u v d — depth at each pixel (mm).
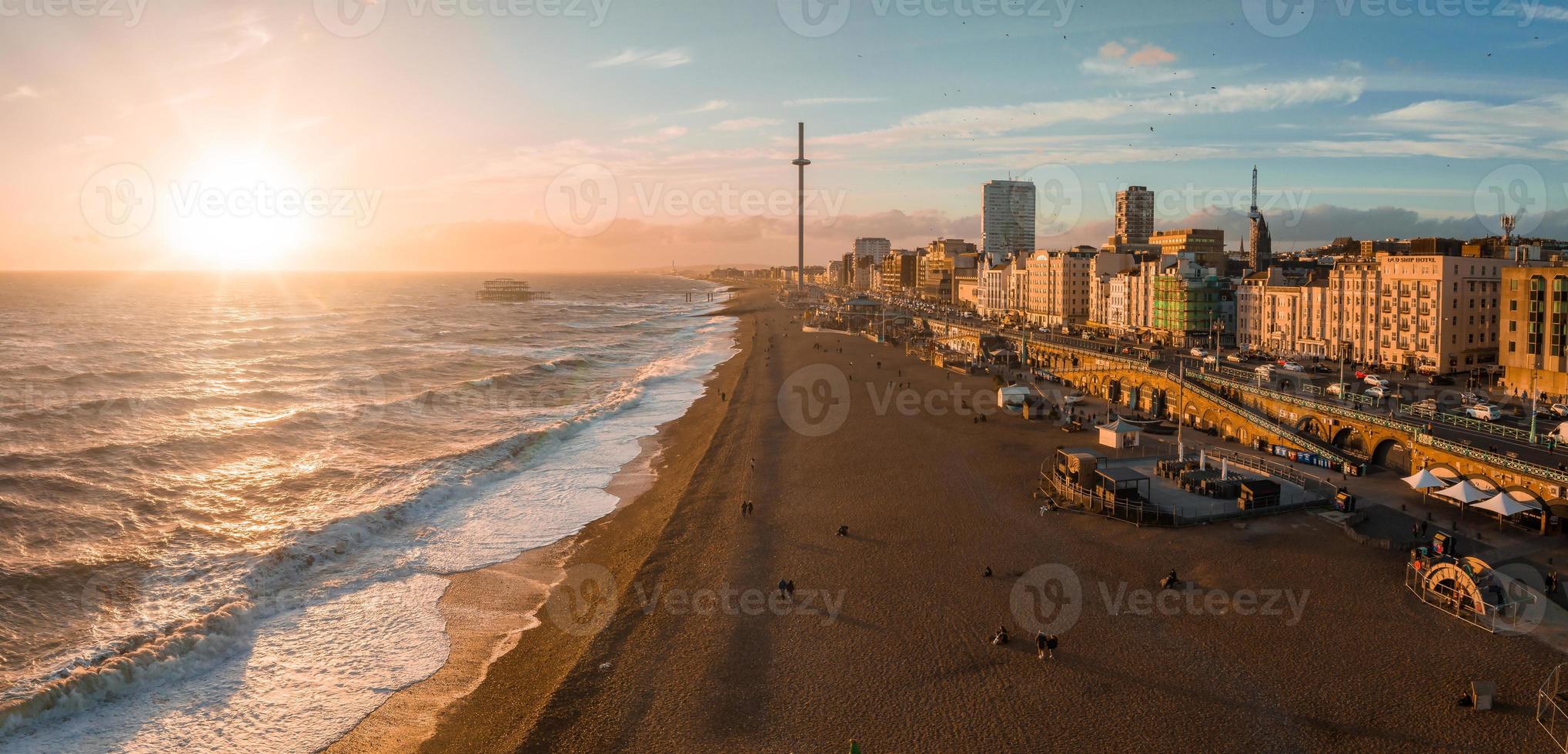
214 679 51969
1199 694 45625
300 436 113875
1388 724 42312
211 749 45281
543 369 185875
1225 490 76875
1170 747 41312
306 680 51969
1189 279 186875
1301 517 71188
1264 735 41969
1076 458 79000
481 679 51844
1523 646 48812
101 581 64438
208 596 62188
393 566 69438
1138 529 70062
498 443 109062
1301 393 110250
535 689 50094
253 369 180500
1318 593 56750
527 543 74625
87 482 89250
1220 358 153500
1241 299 171125
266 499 85750
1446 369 129000
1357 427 89000
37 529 74875
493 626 58688
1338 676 46812
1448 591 54656
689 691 48188
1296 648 49844
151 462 98312
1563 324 100938
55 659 52531
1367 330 141500
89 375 160875
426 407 137750
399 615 60562
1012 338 194125
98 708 48500
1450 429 85375
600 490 90812
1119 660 49312
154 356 194875
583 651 53750
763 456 100500
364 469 96750
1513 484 69188
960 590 59594
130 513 80375
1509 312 108125
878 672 49188
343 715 48250
